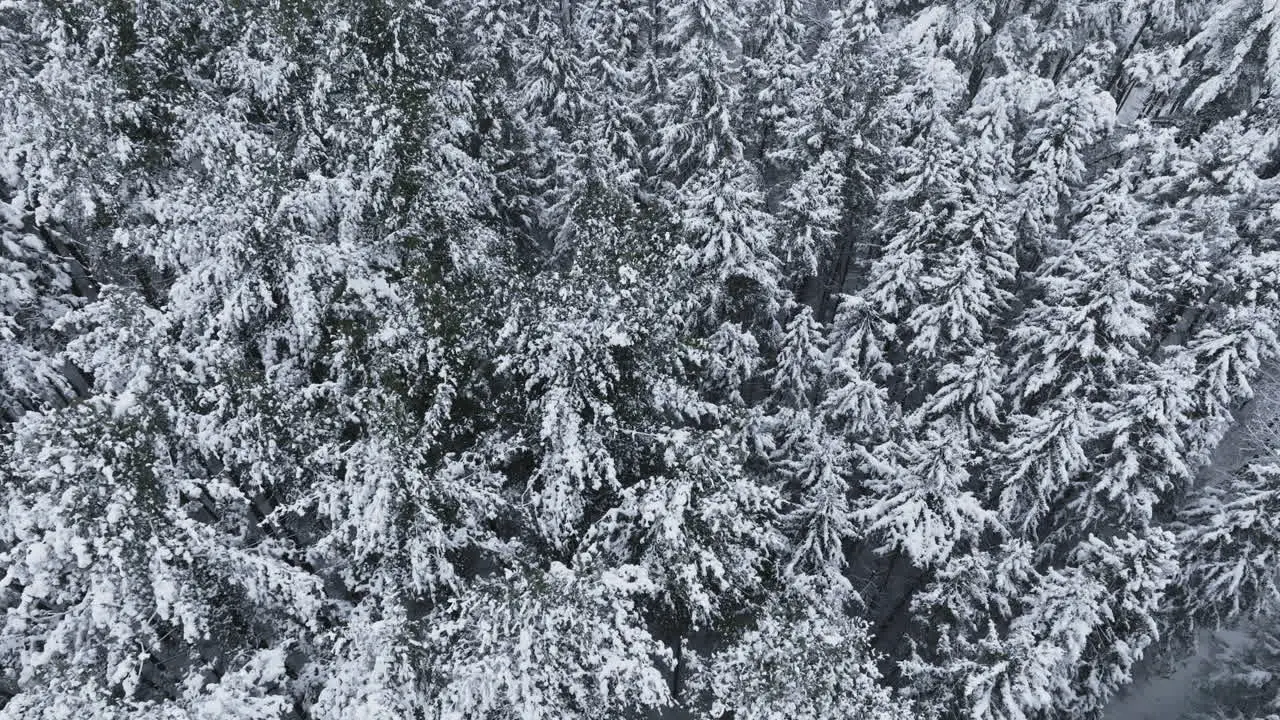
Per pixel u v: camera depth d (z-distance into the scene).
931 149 20.33
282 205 12.87
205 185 14.45
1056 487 18.61
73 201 14.51
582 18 33.50
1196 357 20.23
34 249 16.47
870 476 19.22
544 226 25.56
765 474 19.00
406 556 12.78
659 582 13.17
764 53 30.50
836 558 15.98
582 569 11.69
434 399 13.55
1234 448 24.14
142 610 10.01
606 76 27.95
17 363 14.38
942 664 16.45
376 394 12.85
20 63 15.69
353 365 13.27
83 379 17.30
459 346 13.83
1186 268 20.62
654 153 25.88
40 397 15.09
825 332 26.39
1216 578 20.09
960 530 15.60
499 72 27.62
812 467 17.25
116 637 9.82
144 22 15.98
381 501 11.30
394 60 18.70
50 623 11.15
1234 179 21.72
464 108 19.94
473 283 16.42
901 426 18.75
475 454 14.27
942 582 16.52
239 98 16.75
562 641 11.36
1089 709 17.94
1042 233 23.03
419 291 13.70
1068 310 19.44
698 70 23.67
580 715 12.43
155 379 11.51
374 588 12.77
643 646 11.07
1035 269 24.42
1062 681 15.89
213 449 11.65
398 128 15.77
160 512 10.16
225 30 17.98
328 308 13.82
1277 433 22.48
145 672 11.85
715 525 12.45
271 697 9.91
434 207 16.53
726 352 18.55
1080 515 20.48
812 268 20.67
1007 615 17.14
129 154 14.76
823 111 22.58
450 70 21.52
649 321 14.55
